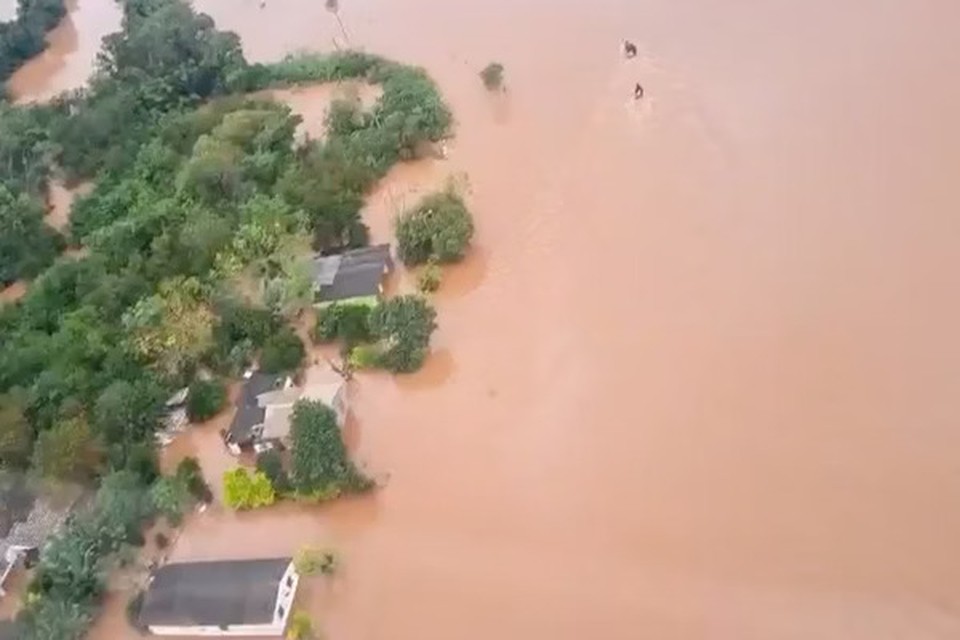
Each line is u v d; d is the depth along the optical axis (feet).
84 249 250.37
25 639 173.27
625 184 226.58
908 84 225.56
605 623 159.43
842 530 160.86
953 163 206.08
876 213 202.69
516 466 183.83
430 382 201.26
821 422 175.01
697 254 207.31
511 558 171.53
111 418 199.62
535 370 197.77
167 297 220.02
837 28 246.47
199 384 206.28
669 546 165.99
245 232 227.40
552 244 219.20
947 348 178.50
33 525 194.80
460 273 219.41
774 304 194.08
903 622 148.87
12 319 231.50
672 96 242.99
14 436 199.72
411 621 167.73
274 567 173.78
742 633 153.07
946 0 242.17
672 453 177.88
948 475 163.02
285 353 206.49
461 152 247.70
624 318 200.75
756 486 169.68
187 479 191.62
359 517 184.14
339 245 229.45
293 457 187.83
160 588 176.65
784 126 226.58
